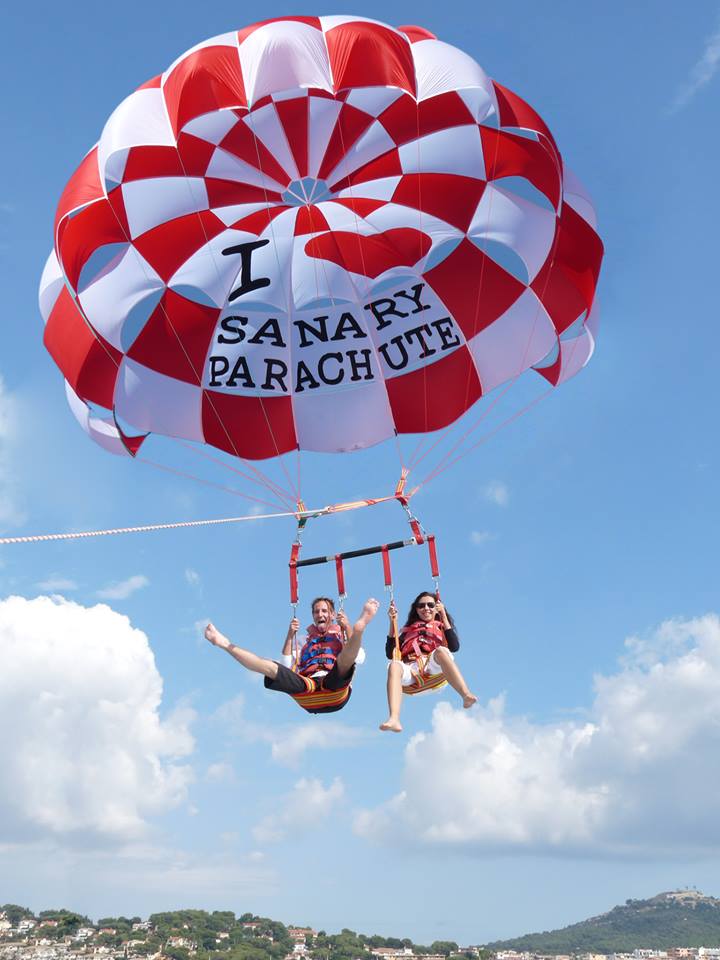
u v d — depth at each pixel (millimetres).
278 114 11906
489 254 12328
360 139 12234
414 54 11227
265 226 12594
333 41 10453
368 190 12578
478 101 11586
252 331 12773
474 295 12469
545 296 12320
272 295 12797
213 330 12617
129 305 12148
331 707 9469
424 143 12094
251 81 10438
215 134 11664
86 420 12789
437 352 12781
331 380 12992
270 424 13023
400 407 13039
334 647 9617
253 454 13070
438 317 12695
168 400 12641
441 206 12281
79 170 11383
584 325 13203
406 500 11039
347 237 12750
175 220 12102
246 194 12328
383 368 12938
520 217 12133
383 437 13156
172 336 12422
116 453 13078
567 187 12391
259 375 12867
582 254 12281
